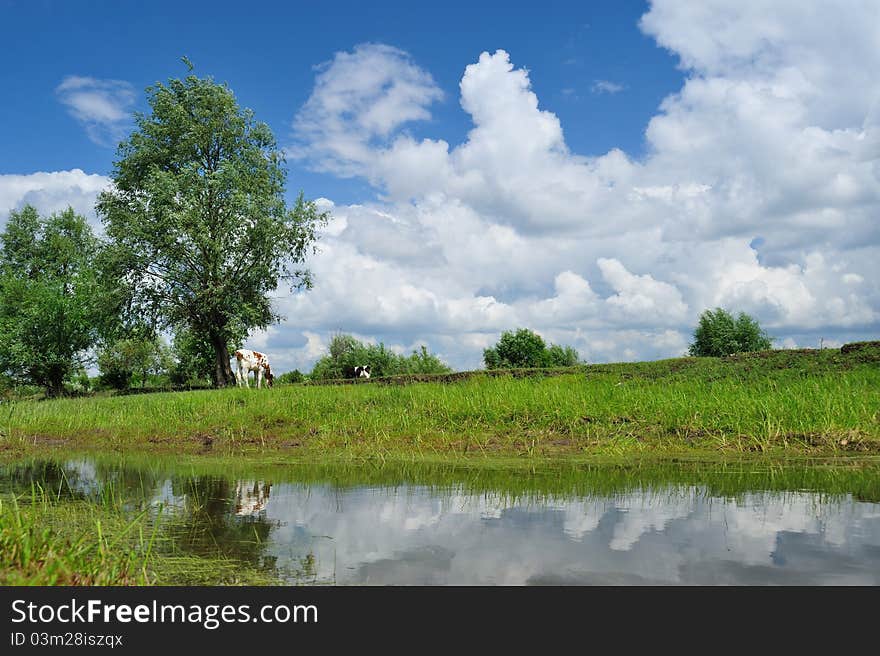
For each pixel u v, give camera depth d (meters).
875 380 12.32
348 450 9.54
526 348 39.62
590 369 17.58
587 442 9.34
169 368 42.59
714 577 3.64
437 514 5.33
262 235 28.80
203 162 30.16
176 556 4.29
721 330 37.69
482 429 10.35
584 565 3.89
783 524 4.78
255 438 10.91
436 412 11.38
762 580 3.59
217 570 3.99
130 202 29.83
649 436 9.49
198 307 29.09
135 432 12.01
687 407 10.29
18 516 4.17
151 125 29.41
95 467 8.85
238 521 5.25
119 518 5.44
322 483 7.05
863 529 4.62
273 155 31.27
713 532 4.57
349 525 5.02
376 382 19.52
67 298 35.88
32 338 35.16
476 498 5.99
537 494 6.15
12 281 37.59
